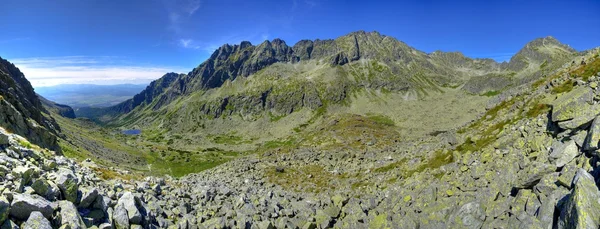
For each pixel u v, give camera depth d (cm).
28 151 2009
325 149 9388
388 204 3116
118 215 1797
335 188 4919
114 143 18825
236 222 2623
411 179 3656
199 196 3150
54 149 5884
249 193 4194
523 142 2750
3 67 15088
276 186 5591
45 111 16350
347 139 12825
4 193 1339
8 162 1628
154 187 2775
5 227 1242
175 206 2633
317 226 3009
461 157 3447
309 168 6869
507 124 4097
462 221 2203
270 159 8125
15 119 4862
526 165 2322
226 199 3341
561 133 2291
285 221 2973
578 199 1375
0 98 4728
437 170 3516
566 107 2341
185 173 15138
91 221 1634
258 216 2923
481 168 2767
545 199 1781
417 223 2530
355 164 6488
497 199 2238
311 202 3822
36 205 1376
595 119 1859
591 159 1736
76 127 19250
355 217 2997
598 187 1487
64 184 1653
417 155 5081
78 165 2658
